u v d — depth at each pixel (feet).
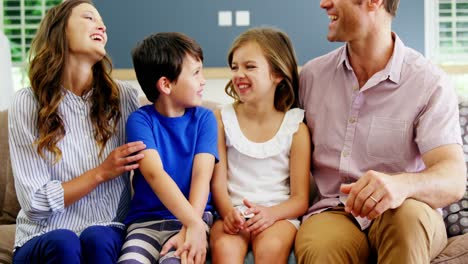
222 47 15.51
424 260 4.37
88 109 5.44
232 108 6.04
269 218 5.24
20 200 5.09
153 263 4.92
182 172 5.46
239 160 5.79
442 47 15.72
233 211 5.13
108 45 15.40
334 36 5.62
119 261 4.79
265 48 5.82
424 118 5.28
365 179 4.45
